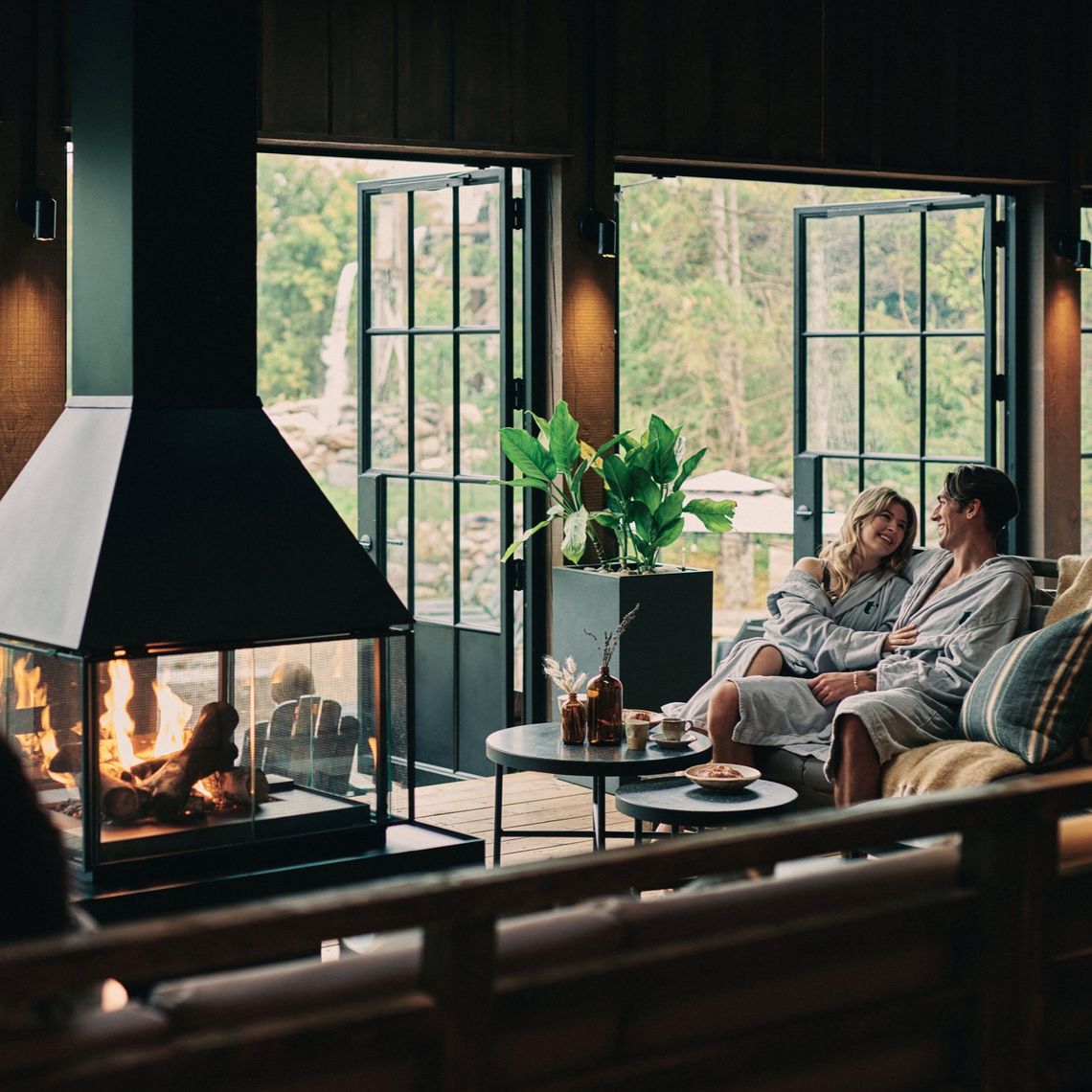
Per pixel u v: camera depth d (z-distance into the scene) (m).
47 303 4.60
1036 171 6.53
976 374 6.55
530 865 1.71
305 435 14.36
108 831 3.23
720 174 6.02
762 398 14.53
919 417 6.39
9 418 4.55
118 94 3.56
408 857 3.53
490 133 5.36
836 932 1.94
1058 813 2.11
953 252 6.45
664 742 4.11
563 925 1.80
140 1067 1.48
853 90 6.06
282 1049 1.56
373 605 3.59
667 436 5.50
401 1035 1.63
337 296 14.58
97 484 3.48
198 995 1.58
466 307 5.68
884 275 6.45
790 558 14.08
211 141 3.63
